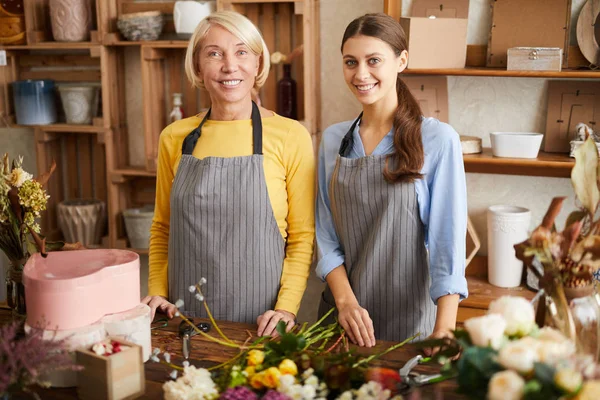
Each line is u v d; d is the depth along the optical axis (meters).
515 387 1.14
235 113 2.20
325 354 1.71
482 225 3.60
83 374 1.52
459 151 2.04
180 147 2.27
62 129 4.00
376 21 2.02
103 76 3.90
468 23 3.44
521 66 3.12
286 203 2.22
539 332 1.34
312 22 3.61
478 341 1.29
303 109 3.87
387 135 2.12
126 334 1.64
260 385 1.46
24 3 3.97
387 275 2.14
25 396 1.55
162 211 2.36
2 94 4.16
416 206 2.07
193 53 2.18
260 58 2.23
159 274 2.31
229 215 2.13
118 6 3.99
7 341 1.40
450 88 3.52
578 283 1.44
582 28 3.20
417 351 1.77
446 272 2.02
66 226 4.08
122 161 4.10
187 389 1.42
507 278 3.28
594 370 1.16
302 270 2.20
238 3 3.71
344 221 2.18
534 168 3.41
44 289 1.56
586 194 1.48
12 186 1.88
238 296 2.17
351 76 2.06
